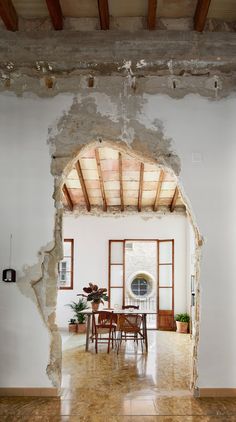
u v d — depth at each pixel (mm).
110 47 5137
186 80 5426
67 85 5441
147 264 15023
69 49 5137
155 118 5391
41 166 5336
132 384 5539
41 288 5168
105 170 9359
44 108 5414
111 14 5238
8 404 4703
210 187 5281
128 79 5441
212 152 5332
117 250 11438
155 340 9273
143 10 5164
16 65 5215
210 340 5059
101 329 7750
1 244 5227
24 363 5039
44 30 5215
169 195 10750
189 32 5156
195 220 5230
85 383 5582
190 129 5367
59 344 5125
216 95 5402
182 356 7441
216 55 5109
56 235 5258
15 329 5098
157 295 11242
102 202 11266
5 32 5172
